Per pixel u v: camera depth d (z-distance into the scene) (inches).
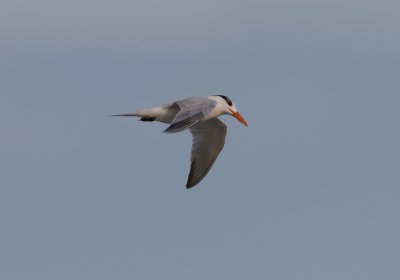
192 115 682.2
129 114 762.8
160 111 762.2
